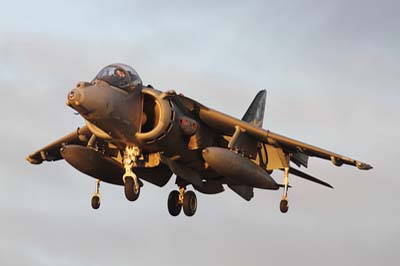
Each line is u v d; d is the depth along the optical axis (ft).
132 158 274.98
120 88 266.98
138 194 276.41
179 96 278.67
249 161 286.25
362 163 284.20
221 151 276.62
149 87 276.21
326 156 288.30
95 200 293.64
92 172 287.89
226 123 285.84
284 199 294.87
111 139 272.10
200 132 285.84
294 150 293.84
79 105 257.75
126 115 267.59
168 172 294.05
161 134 270.67
